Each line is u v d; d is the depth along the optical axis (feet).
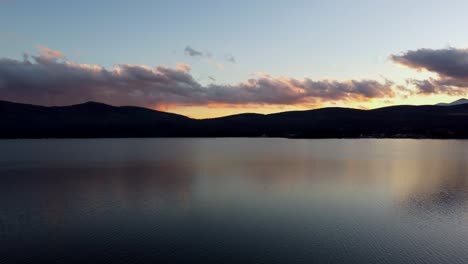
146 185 171.22
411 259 77.87
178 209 120.98
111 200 135.44
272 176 203.21
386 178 191.72
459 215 111.65
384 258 78.38
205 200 135.44
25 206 125.08
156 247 85.25
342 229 98.53
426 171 222.28
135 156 363.97
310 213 115.34
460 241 88.58
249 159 321.73
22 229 98.94
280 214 114.21
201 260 77.71
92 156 363.97
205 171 229.45
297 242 88.22
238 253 81.35
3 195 146.00
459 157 326.24
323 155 361.51
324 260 77.41
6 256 80.12
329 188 161.27
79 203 130.00
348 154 373.81
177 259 78.33
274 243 87.76
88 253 81.76
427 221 105.70
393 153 383.24
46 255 80.64
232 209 120.88
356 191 153.28
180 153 412.98
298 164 271.69
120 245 86.63
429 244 86.69
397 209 119.75
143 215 112.98
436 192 149.89
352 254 80.79
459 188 159.12
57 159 325.42
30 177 200.44
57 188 162.81
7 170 236.22
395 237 91.50
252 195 145.28
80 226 101.50
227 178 195.42
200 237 92.22
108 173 219.41
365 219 108.06
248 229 98.78
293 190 156.15
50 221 106.22
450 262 76.33
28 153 408.46
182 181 184.65
